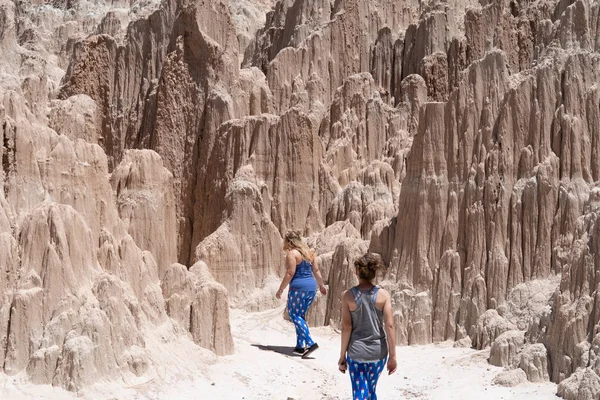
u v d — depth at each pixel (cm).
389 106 2302
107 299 1195
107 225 1516
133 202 2077
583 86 1625
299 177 2144
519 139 1633
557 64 1659
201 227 2297
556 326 1232
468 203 1641
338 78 2445
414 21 2616
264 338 1661
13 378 1109
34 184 1362
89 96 2661
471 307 1563
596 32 1767
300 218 2131
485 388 1205
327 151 2239
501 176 1619
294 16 2673
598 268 1241
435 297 1627
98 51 2689
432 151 1709
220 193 2212
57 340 1140
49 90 2773
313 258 1506
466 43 2198
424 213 1686
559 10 2064
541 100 1630
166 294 1459
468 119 1694
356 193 1997
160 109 2461
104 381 1119
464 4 2483
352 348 920
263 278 2045
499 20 2170
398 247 1716
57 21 3881
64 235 1234
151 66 2656
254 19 3622
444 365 1374
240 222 2059
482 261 1591
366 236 1920
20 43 3488
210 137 2353
